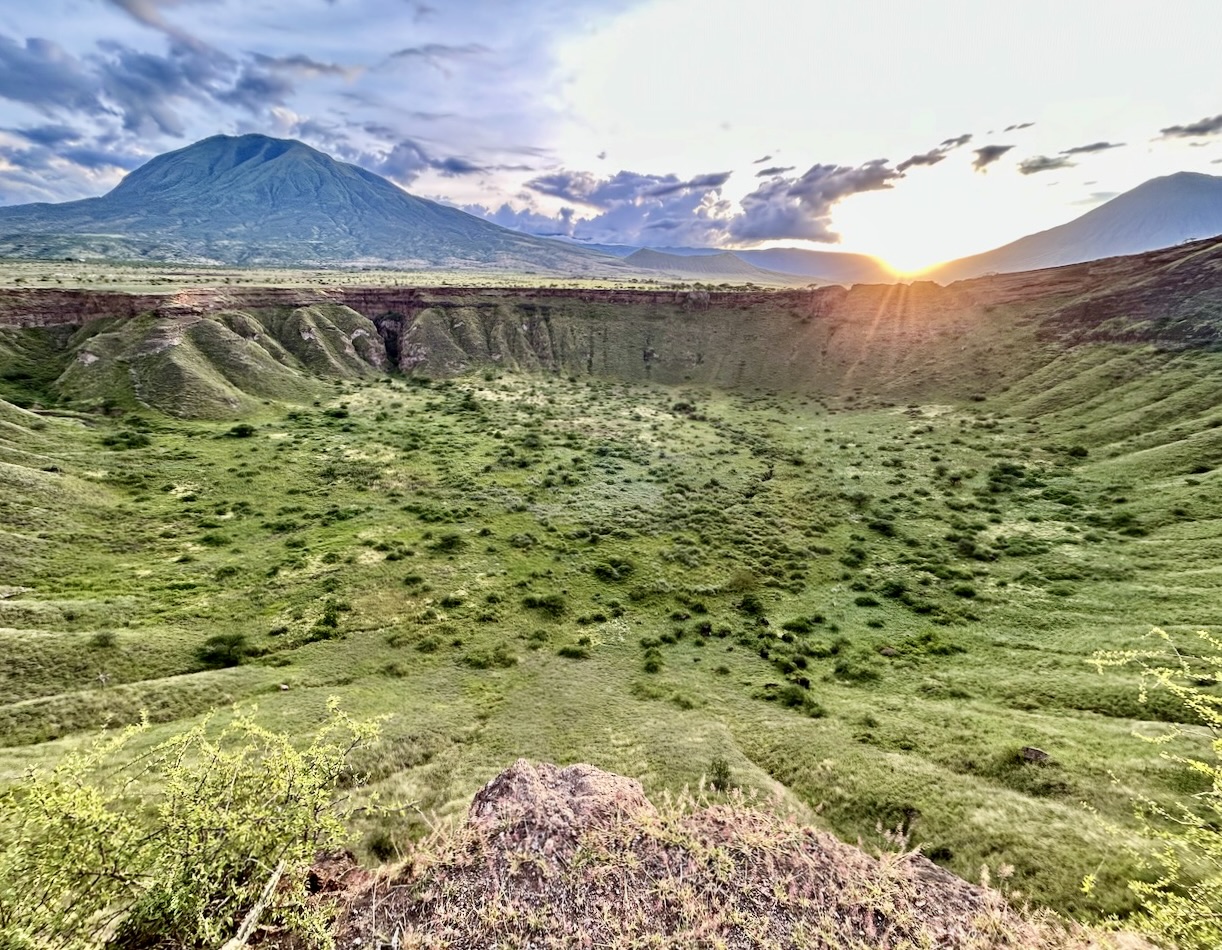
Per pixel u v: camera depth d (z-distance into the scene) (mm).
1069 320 121125
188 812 12641
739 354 153625
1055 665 39781
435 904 13531
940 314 144625
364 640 44781
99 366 95250
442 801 25266
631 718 34719
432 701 37062
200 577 52094
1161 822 21031
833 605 54469
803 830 16562
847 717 34719
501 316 158875
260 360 111562
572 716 35062
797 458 97125
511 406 118188
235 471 75375
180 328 108062
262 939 12469
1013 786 25453
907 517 73938
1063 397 101125
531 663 43469
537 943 12680
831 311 158375
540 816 16125
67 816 11750
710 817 16766
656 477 87312
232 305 127625
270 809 13328
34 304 102438
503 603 52250
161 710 33812
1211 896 11750
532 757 29516
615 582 58094
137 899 11672
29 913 10680
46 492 59969
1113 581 51594
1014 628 47062
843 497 81500
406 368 138000
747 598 55594
